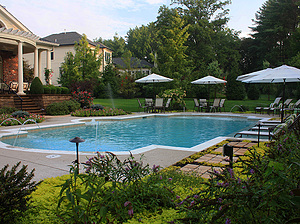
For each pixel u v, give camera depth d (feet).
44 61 96.43
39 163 14.70
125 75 96.17
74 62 84.64
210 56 110.93
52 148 22.06
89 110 47.93
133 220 7.16
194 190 9.29
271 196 5.19
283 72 26.99
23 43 51.03
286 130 12.30
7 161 15.17
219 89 87.61
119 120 42.37
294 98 79.36
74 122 36.86
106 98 89.20
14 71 58.70
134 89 94.53
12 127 31.27
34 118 36.76
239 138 23.09
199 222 5.79
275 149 8.32
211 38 116.47
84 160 15.43
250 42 135.95
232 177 6.43
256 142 20.94
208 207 6.01
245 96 87.97
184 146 23.38
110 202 7.25
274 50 118.62
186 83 68.18
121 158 15.69
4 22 50.93
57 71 96.53
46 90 50.65
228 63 132.67
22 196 7.02
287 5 112.88
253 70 135.03
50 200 8.49
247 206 5.39
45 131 31.30
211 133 30.58
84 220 5.86
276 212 5.33
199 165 13.94
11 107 41.42
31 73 75.82
